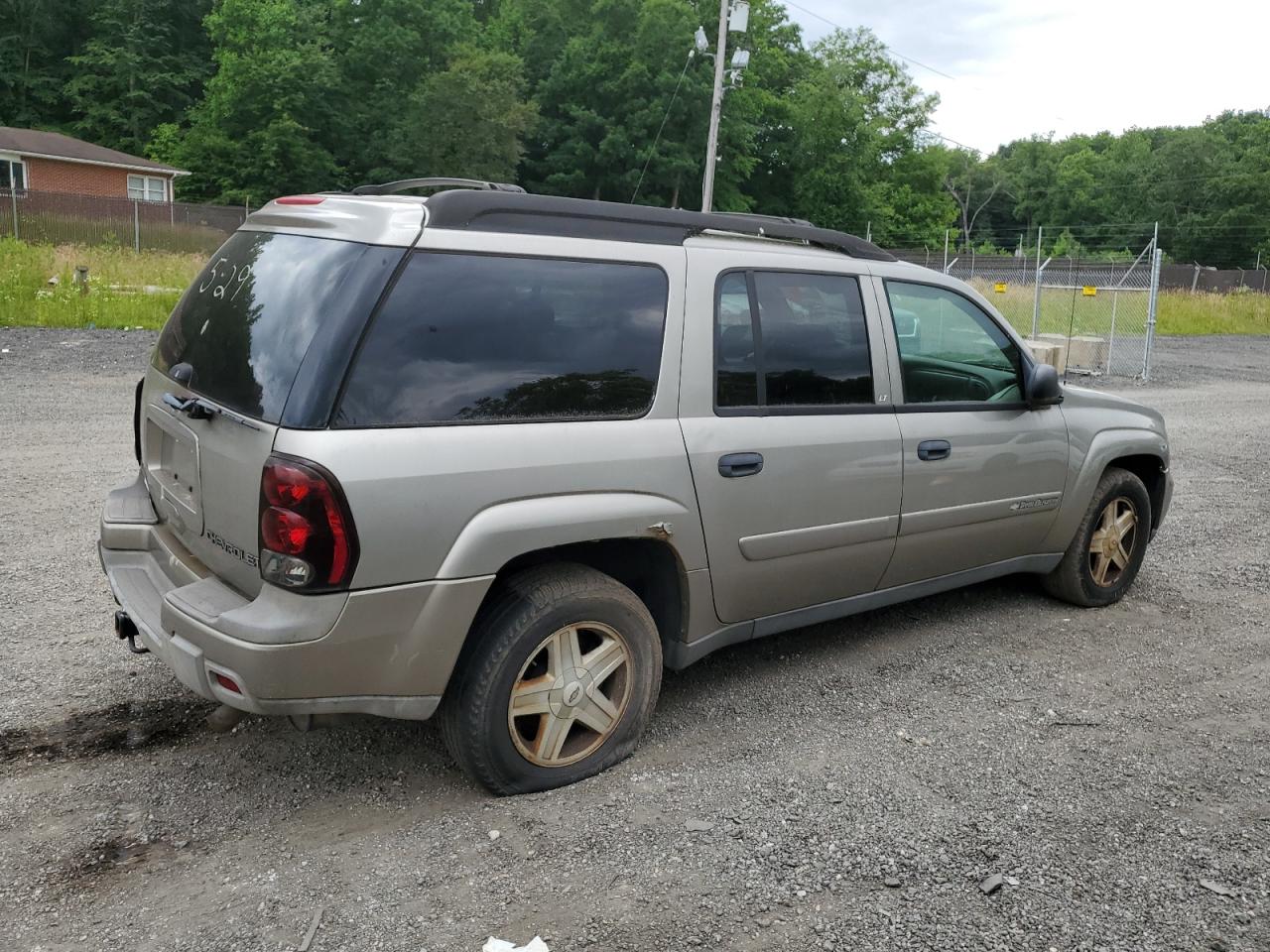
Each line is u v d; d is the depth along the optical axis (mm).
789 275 3957
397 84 58531
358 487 2826
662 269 3568
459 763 3256
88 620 4672
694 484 3541
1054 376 4727
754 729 3885
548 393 3242
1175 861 3084
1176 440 11523
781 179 62500
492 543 3055
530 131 53750
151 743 3602
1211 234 73750
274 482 2807
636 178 51750
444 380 3039
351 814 3195
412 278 3023
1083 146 106000
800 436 3852
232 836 3055
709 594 3709
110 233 28672
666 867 2965
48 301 17562
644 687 3535
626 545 3578
